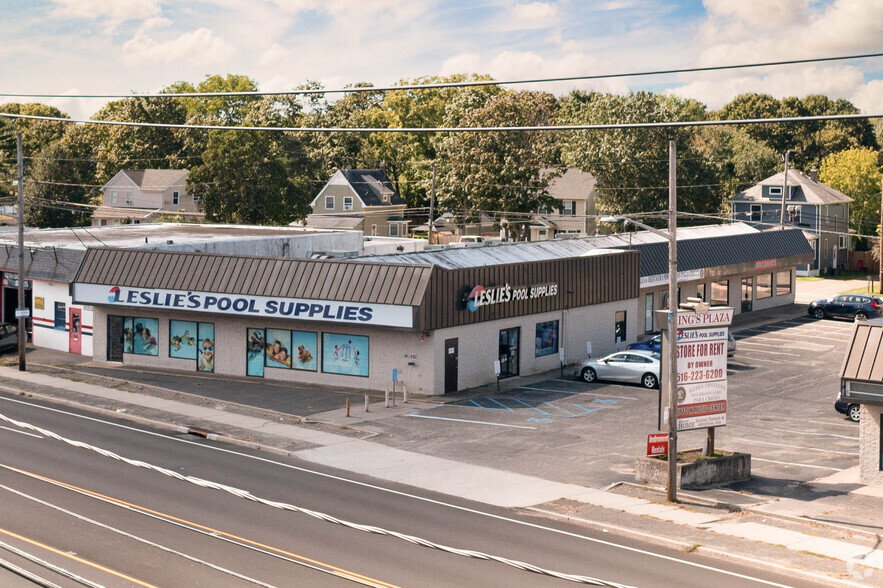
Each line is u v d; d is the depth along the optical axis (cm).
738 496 2670
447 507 2512
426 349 4081
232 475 2786
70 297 5091
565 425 3559
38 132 13200
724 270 6325
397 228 11206
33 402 3909
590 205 10225
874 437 2822
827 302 6525
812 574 2006
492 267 4306
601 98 9625
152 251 4666
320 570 1817
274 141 9525
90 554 1978
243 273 4384
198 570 1894
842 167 9888
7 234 6156
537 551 2114
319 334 4297
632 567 2020
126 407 3775
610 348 5178
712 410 2831
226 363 4531
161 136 11975
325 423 3556
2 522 2184
